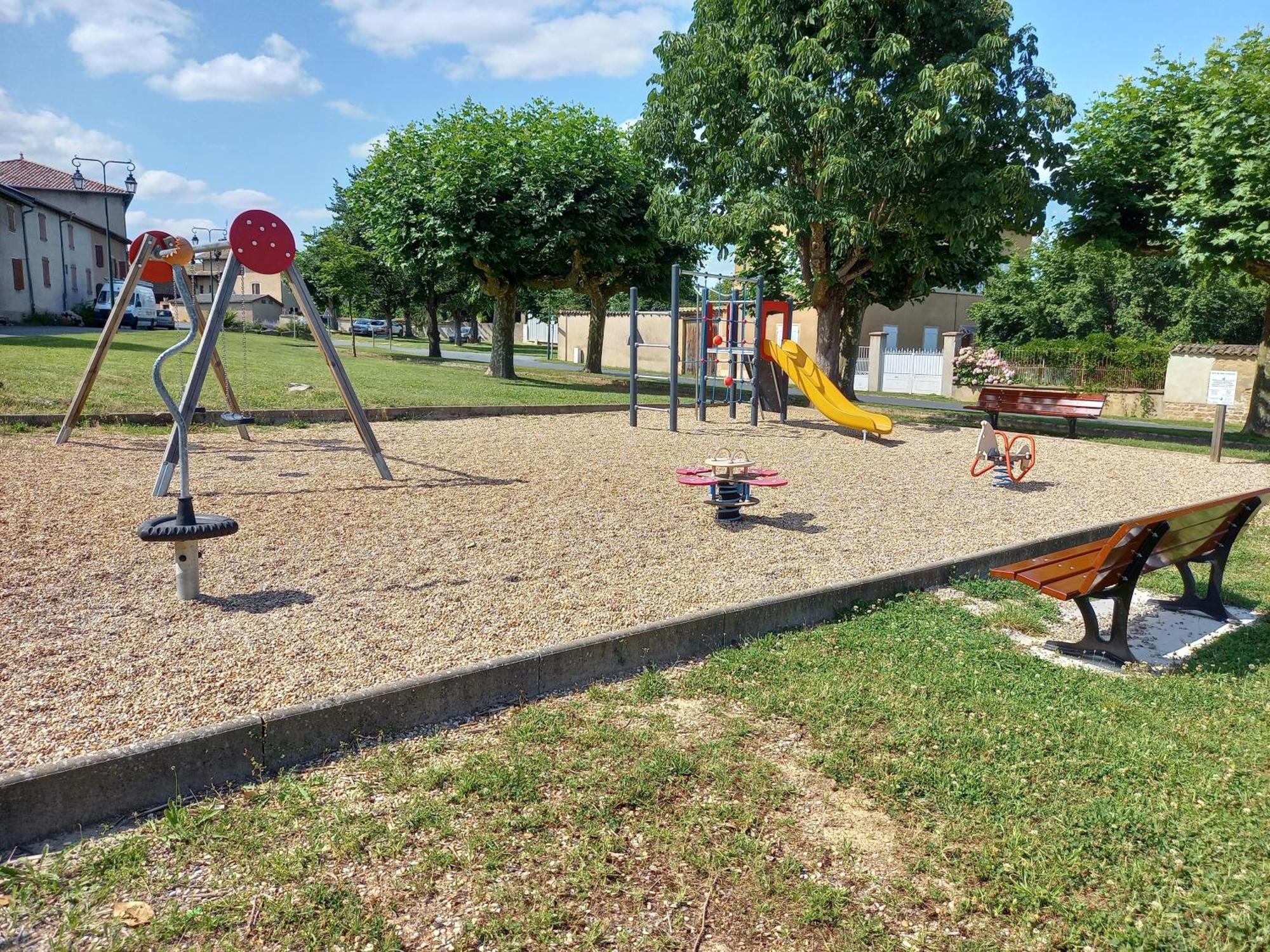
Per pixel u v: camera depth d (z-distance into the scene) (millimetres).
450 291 36406
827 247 18391
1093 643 4891
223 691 3771
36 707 3529
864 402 25688
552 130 23453
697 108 16859
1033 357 30328
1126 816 3080
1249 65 16531
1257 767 3502
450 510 7398
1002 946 2475
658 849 2875
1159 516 4645
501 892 2611
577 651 4191
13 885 2557
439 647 4398
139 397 12070
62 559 5488
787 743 3656
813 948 2447
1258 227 14141
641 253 25328
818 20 15695
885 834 3021
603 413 16297
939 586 6172
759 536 7180
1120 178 17453
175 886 2604
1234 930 2521
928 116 13992
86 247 45469
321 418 12375
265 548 5992
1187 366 25938
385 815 3008
